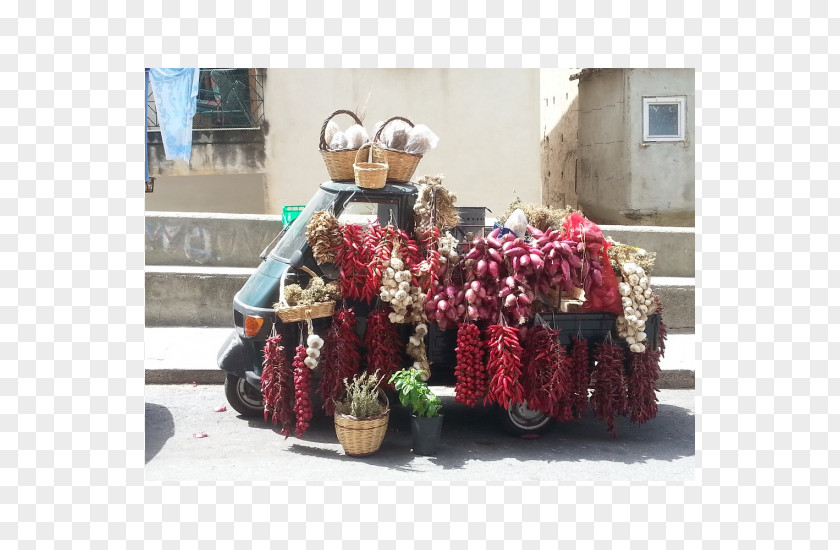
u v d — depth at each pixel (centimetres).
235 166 1505
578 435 664
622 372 634
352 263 607
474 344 599
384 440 630
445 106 1466
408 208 644
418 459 586
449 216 629
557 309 622
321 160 1497
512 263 602
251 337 621
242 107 1497
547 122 1912
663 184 1434
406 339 635
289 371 606
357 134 646
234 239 1075
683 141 1426
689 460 600
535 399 609
